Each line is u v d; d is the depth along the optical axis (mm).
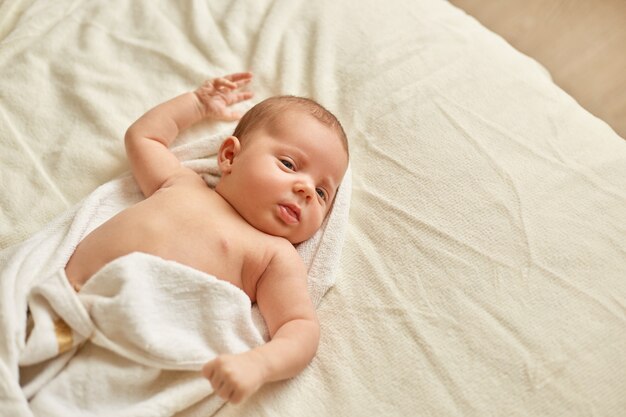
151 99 1183
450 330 910
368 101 1195
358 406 853
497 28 1670
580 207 1022
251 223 979
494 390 851
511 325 902
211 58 1263
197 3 1337
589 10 1678
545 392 842
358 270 995
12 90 1128
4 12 1298
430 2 1388
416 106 1173
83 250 885
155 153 1040
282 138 1011
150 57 1240
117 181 1035
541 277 944
